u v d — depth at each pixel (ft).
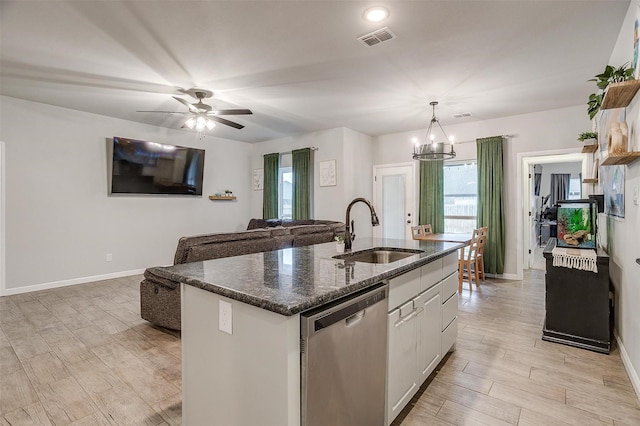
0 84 12.20
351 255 7.87
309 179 20.10
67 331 10.11
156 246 18.60
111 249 16.85
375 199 21.16
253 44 9.10
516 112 15.90
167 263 19.06
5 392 6.92
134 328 10.36
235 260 6.72
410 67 10.63
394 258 8.49
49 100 14.11
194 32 8.48
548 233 29.48
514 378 7.49
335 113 15.92
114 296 13.74
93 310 12.01
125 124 17.21
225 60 10.09
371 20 7.96
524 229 19.77
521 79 11.68
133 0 7.14
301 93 13.02
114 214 16.93
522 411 6.32
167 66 10.51
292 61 10.16
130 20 7.93
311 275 5.25
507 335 9.89
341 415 4.53
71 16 7.75
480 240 15.56
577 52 9.64
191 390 5.23
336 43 9.05
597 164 12.48
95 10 7.52
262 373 4.11
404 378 6.19
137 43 9.04
